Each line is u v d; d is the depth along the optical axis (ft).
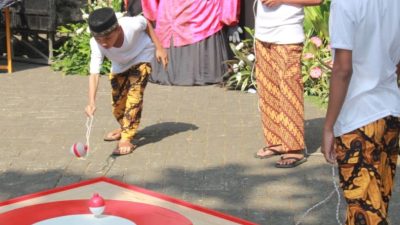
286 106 19.48
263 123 20.44
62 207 13.10
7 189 18.17
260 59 19.95
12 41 36.37
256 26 19.85
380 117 11.17
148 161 20.26
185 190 17.98
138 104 20.80
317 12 30.19
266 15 19.25
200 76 30.53
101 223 12.21
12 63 35.83
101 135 22.91
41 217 12.57
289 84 19.36
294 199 17.35
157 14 30.91
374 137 11.18
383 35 11.13
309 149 21.26
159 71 30.86
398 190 17.66
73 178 18.93
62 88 30.32
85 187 14.39
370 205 11.16
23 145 21.88
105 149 21.39
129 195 13.89
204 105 27.09
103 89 29.81
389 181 11.79
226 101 27.73
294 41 19.16
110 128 23.75
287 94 19.42
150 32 20.71
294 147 19.62
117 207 13.10
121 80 21.01
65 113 25.91
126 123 20.84
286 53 19.19
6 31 33.78
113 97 21.24
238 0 30.32
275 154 20.48
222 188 18.11
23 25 35.17
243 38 31.14
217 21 30.42
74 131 23.45
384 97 11.28
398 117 11.50
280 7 18.99
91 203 12.32
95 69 19.75
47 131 23.47
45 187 18.30
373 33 11.07
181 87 30.32
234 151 21.15
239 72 29.60
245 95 28.76
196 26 30.09
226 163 20.04
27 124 24.39
